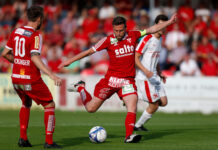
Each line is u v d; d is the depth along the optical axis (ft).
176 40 193.47
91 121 121.39
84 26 207.21
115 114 143.64
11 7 227.20
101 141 77.05
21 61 68.03
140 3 221.66
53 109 70.03
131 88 76.89
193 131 98.84
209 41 202.59
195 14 211.61
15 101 165.37
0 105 168.04
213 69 177.06
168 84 158.81
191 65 175.01
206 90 156.97
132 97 76.48
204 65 178.19
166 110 158.40
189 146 73.97
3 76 166.71
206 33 203.21
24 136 71.97
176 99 158.61
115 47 76.48
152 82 95.14
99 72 178.50
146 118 97.76
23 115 71.77
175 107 158.92
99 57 185.88
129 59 77.05
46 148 69.36
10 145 74.02
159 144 76.23
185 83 157.99
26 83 68.03
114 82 77.51
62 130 98.89
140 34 77.51
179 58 184.44
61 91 161.38
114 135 90.48
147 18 202.28
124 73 77.20
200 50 186.70
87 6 228.84
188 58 175.32
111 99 156.87
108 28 205.87
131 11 220.02
